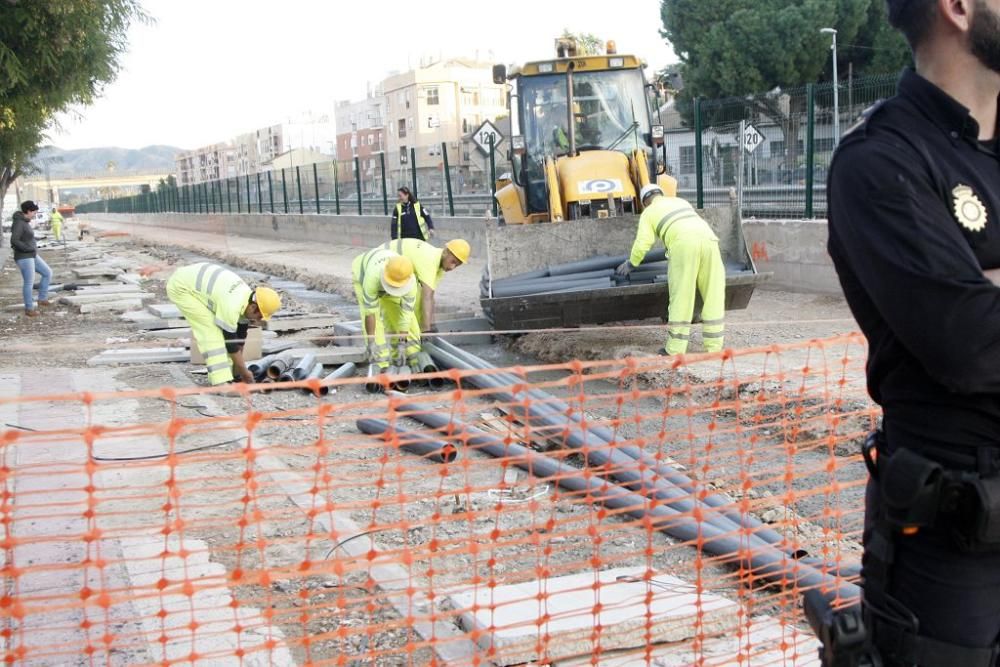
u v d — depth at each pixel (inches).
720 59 1551.4
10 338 487.8
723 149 633.6
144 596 123.6
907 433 76.6
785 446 194.2
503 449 251.8
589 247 409.7
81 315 584.1
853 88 534.6
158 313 541.0
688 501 201.8
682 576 175.3
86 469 119.2
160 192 2564.0
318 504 215.2
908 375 76.1
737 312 476.7
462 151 1002.1
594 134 464.1
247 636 150.3
